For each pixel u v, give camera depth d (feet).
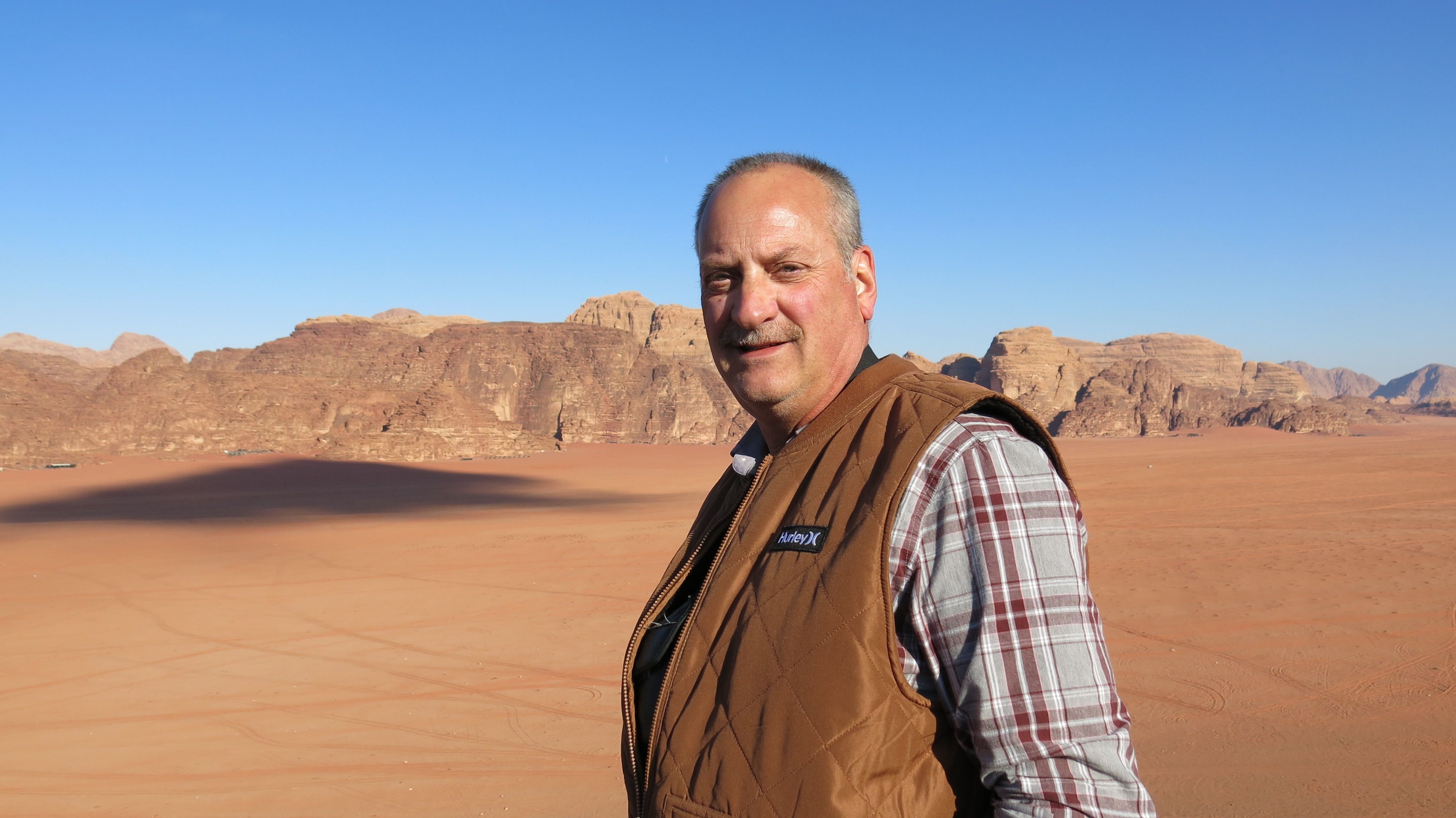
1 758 47.85
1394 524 132.57
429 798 40.65
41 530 167.73
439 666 65.41
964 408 4.87
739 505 5.97
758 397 5.95
